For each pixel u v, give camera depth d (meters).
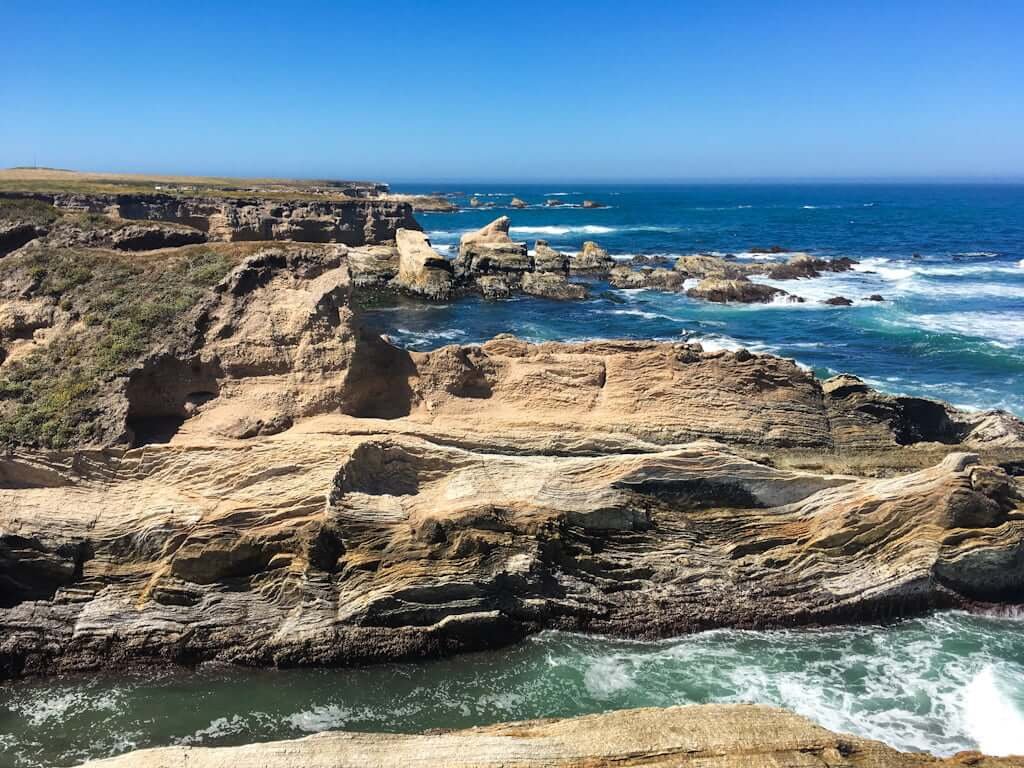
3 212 42.03
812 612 19.39
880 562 19.92
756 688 17.17
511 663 17.88
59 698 16.44
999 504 20.27
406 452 20.72
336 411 22.31
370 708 16.44
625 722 13.68
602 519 19.94
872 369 41.88
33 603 17.61
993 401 35.97
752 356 24.66
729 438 23.36
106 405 20.27
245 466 19.52
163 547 18.28
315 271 24.14
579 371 24.45
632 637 18.81
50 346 22.20
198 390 22.16
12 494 18.47
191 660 17.36
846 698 16.84
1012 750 15.37
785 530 20.47
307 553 18.02
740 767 12.14
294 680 17.12
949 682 17.36
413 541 18.56
